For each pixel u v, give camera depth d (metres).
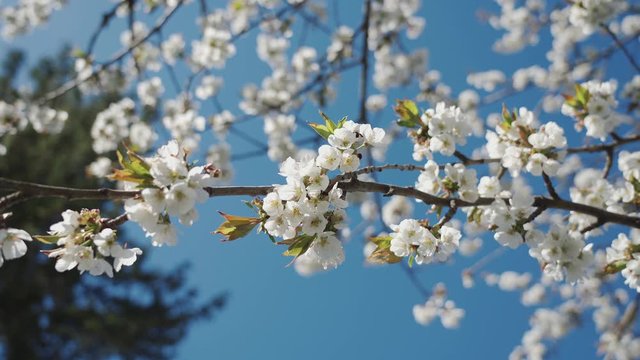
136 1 6.03
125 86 7.98
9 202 2.12
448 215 2.75
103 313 16.05
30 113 7.56
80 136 15.72
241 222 2.43
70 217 2.32
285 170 2.40
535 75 8.71
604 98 3.46
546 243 2.86
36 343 15.73
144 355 16.98
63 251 2.30
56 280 15.70
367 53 5.46
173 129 7.41
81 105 16.98
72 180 15.21
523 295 9.08
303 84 8.14
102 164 8.33
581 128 3.52
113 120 7.85
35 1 8.38
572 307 7.97
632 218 3.02
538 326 8.16
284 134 7.79
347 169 2.46
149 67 8.22
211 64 6.92
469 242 8.72
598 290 7.27
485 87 9.40
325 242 2.47
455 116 2.94
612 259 3.06
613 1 4.79
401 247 2.72
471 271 6.67
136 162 2.16
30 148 15.30
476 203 2.82
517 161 3.02
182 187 2.12
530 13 8.91
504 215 2.86
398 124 3.02
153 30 5.88
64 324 15.91
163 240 2.22
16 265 14.67
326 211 2.42
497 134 3.14
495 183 3.08
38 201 14.29
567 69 7.71
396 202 7.11
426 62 8.38
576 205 2.99
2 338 14.90
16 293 14.71
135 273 17.34
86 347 15.44
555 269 2.88
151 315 17.22
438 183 2.90
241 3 7.45
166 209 2.12
